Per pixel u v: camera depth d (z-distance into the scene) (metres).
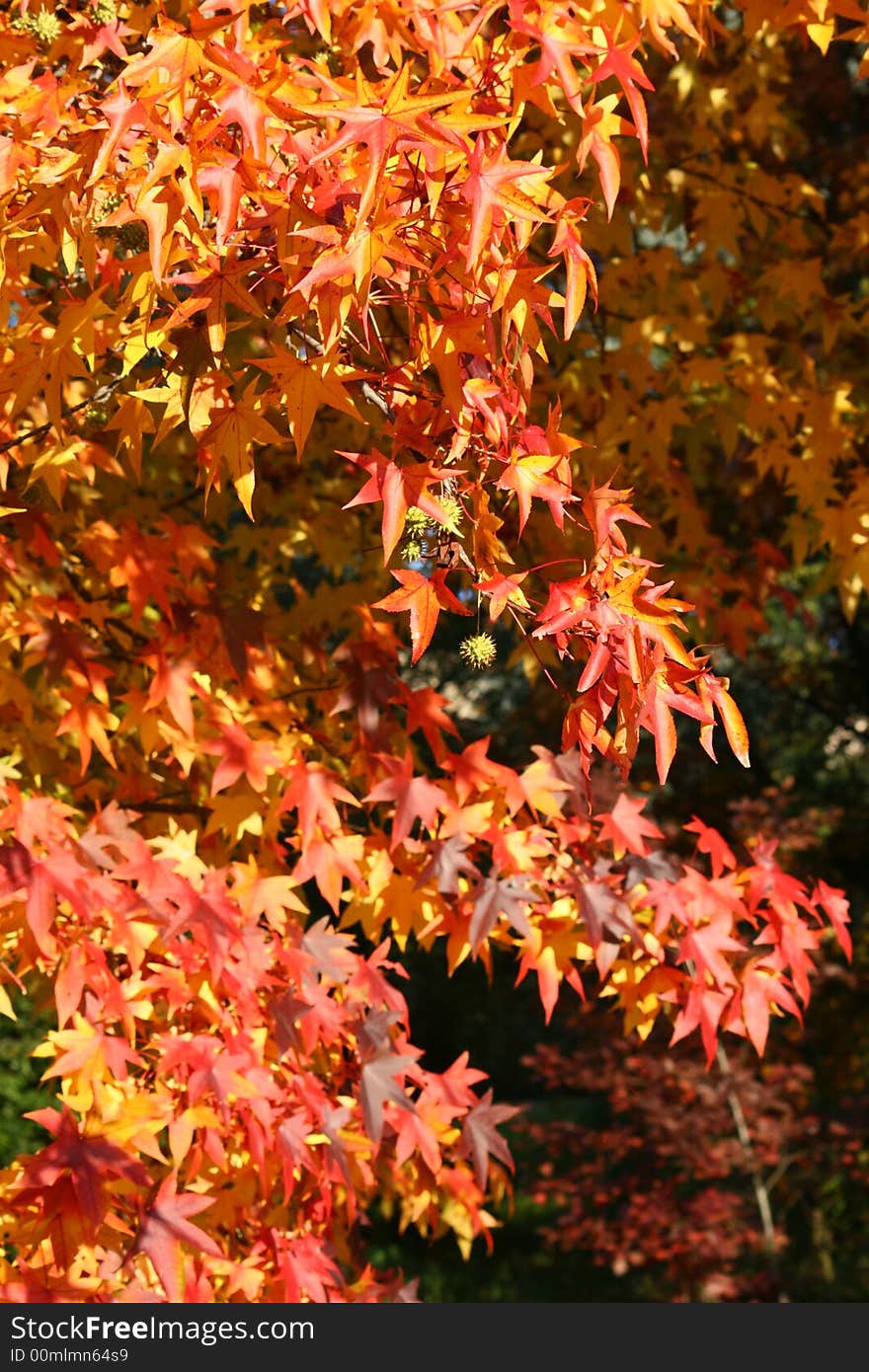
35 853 2.46
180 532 3.11
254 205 1.76
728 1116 6.65
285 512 4.04
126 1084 2.50
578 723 1.87
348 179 1.72
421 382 1.97
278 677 3.32
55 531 3.03
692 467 4.90
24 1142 7.02
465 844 2.76
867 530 3.80
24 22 2.13
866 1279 7.67
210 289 1.79
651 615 1.75
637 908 3.00
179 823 3.29
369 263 1.65
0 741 2.90
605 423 3.89
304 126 1.80
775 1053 7.65
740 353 4.00
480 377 1.88
